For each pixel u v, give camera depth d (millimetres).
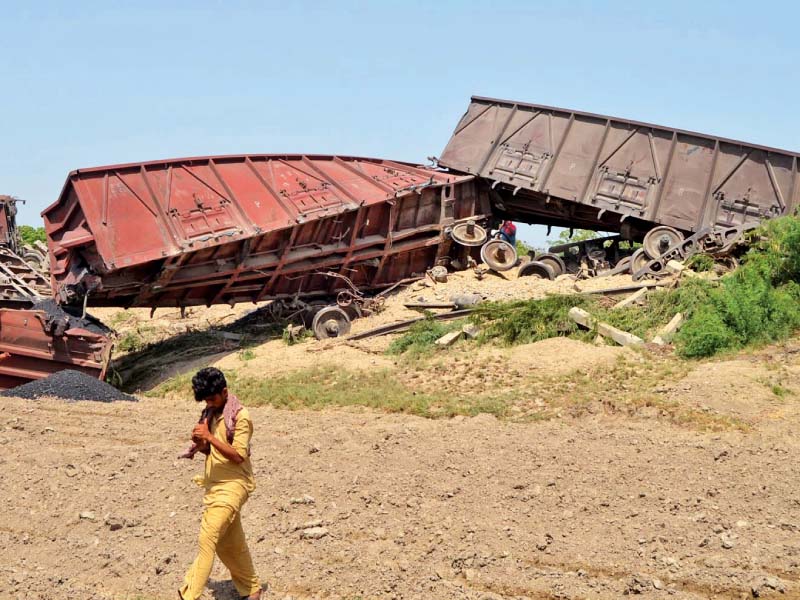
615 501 8734
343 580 7207
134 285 18547
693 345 14844
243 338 21047
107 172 18375
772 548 7398
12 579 7312
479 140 24922
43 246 33406
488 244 23750
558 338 16547
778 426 11477
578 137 23516
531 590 6930
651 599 6637
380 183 22109
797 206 19141
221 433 6469
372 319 21219
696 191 21656
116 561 7770
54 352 16547
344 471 9938
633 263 21500
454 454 10438
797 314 15391
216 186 19562
